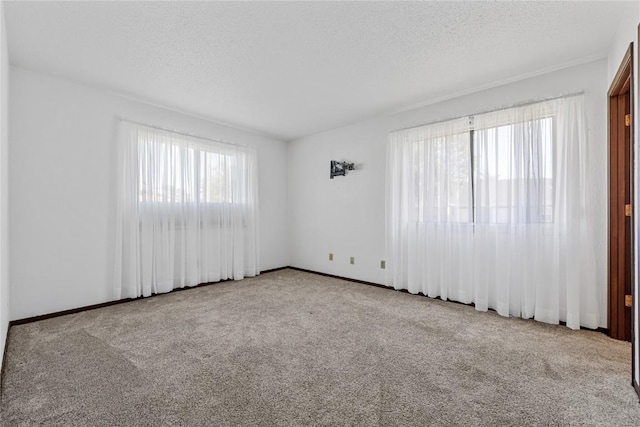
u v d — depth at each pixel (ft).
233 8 6.20
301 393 5.20
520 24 6.75
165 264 11.80
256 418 4.56
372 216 13.56
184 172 12.51
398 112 12.56
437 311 9.69
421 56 8.16
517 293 9.20
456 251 10.67
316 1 6.00
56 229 9.29
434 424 4.43
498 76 9.32
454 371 5.95
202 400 5.00
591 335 7.75
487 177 9.75
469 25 6.80
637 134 5.32
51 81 9.21
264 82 9.78
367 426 4.38
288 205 17.70
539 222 8.77
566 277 8.38
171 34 7.13
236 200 14.60
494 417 4.59
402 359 6.44
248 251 15.19
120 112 10.76
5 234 7.17
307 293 11.93
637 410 4.78
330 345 7.13
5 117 7.10
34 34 7.09
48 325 8.38
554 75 8.76
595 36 7.20
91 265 10.01
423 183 11.46
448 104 11.08
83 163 9.85
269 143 16.69
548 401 5.00
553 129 8.62
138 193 11.00
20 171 8.61
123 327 8.23
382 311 9.68
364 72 9.09
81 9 6.22
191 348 6.94
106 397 5.07
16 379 5.61
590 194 8.09
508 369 6.03
